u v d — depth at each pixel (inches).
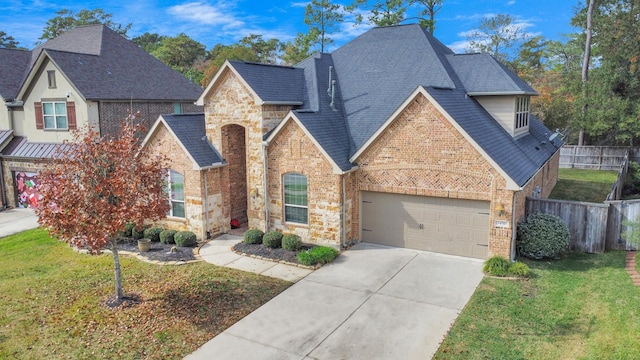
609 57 1363.2
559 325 440.1
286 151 701.9
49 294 549.6
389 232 689.6
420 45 821.2
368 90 794.2
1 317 490.9
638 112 1304.1
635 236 580.7
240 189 828.0
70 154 515.8
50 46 1264.8
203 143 775.7
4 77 1125.1
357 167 684.7
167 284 567.5
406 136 643.5
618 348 386.0
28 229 879.1
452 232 641.6
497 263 572.1
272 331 450.6
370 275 584.1
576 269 579.5
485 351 401.1
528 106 887.7
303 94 796.0
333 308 496.4
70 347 428.5
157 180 518.3
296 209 713.0
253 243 706.8
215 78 747.4
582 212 641.0
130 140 516.4
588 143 1585.9
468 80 783.7
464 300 502.9
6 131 1095.6
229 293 538.9
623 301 476.1
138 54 1238.9
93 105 995.9
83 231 473.4
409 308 490.3
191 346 426.0
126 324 470.3
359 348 416.2
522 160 685.3
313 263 618.2
